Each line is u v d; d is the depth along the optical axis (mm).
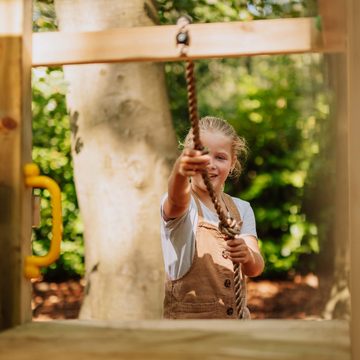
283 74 8930
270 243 8922
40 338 2049
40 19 6133
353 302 1736
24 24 2375
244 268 3408
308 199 8312
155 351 1862
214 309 3275
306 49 2512
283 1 6668
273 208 8875
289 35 2520
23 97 2352
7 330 2178
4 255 2287
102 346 1929
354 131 1762
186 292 3299
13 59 2338
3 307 2258
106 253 5086
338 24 2053
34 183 2334
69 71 5207
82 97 5156
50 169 8281
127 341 1986
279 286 9008
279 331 2092
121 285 5043
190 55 2520
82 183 5188
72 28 5090
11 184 2307
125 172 5059
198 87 9430
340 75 1975
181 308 3303
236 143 3613
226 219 2920
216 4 6648
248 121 8914
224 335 2045
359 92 1762
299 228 8727
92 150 5117
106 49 2568
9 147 2316
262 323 2217
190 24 2523
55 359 1804
